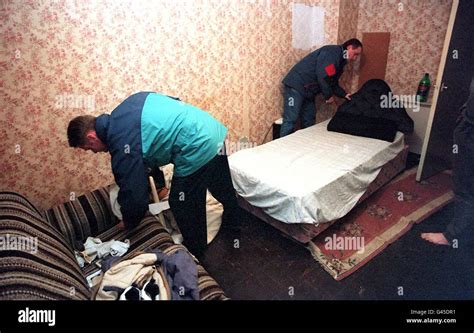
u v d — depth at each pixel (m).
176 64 2.12
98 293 1.23
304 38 2.96
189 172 1.63
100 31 1.75
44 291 1.01
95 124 1.45
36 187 1.81
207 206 2.08
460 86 2.42
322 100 3.34
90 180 2.00
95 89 1.83
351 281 1.68
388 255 1.85
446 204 2.29
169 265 1.34
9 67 1.54
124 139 1.45
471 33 2.24
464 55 2.30
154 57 2.00
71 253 1.39
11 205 1.36
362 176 2.15
